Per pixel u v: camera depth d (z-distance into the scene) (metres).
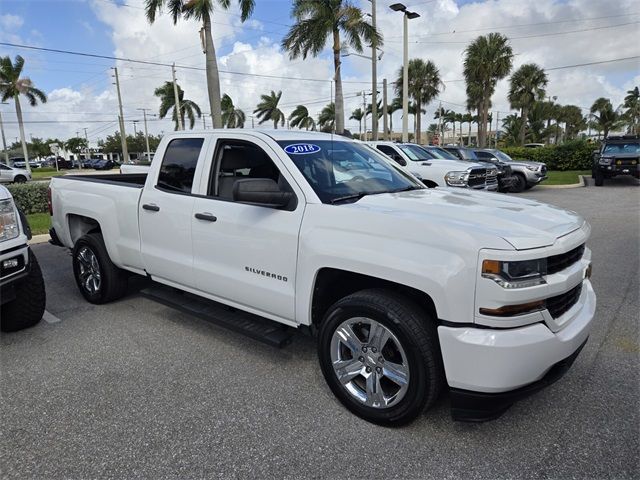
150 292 4.35
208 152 3.81
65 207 5.18
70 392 3.23
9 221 3.68
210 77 19.08
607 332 4.12
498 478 2.37
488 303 2.34
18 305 4.14
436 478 2.37
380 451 2.58
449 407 2.98
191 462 2.51
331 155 3.63
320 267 2.93
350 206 2.96
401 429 2.76
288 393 3.19
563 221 2.81
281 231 3.15
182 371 3.52
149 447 2.64
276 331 3.43
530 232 2.51
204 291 3.83
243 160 3.61
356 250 2.75
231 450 2.61
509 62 34.34
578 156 26.44
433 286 2.44
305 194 3.13
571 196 14.52
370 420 2.82
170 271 4.06
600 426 2.77
